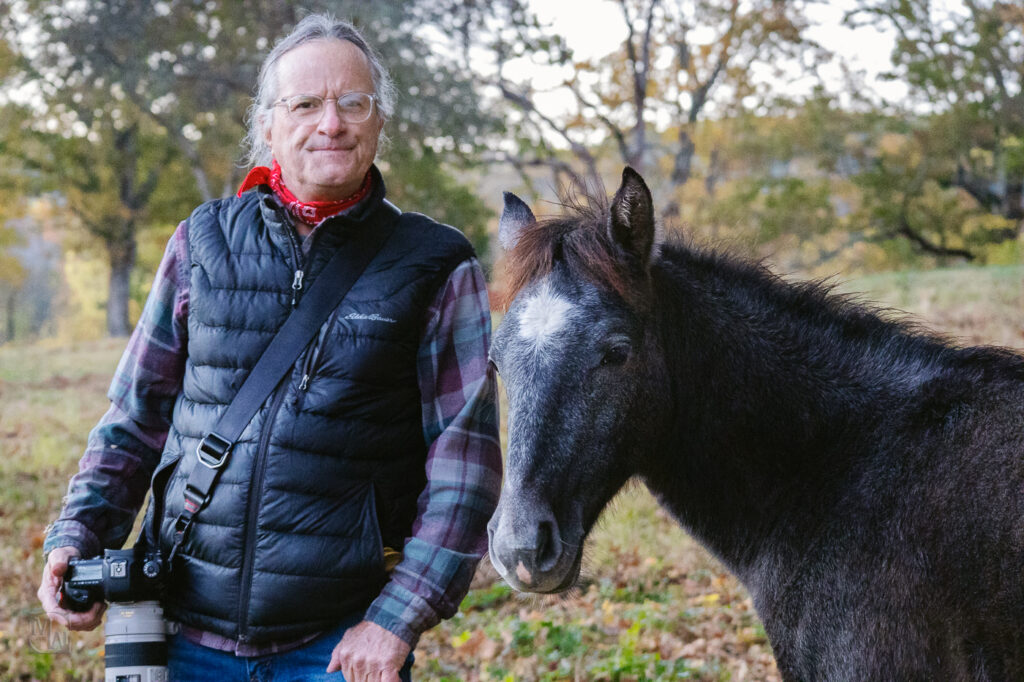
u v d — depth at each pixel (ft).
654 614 17.01
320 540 7.21
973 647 7.20
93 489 7.93
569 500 7.18
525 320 7.36
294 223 7.72
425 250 7.67
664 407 7.93
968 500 7.33
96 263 154.71
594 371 7.23
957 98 86.33
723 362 8.27
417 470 7.84
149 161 101.60
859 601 7.53
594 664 14.97
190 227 7.94
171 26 72.43
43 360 69.36
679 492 8.47
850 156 90.27
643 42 76.89
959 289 51.88
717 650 15.53
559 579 6.93
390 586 7.29
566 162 81.05
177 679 7.58
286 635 7.30
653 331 7.80
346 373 7.32
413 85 67.77
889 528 7.54
